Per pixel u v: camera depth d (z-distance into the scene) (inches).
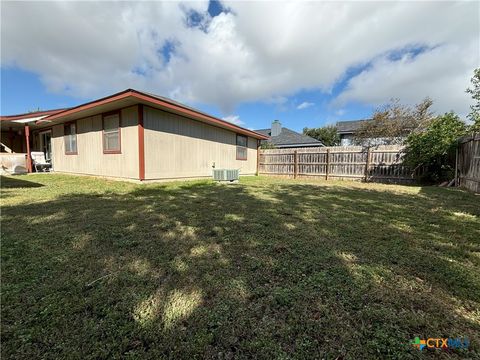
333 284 65.5
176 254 84.2
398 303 57.9
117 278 67.9
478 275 71.4
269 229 112.5
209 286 64.4
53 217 128.0
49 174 370.3
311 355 42.9
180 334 47.5
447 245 94.5
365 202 182.9
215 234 105.3
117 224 117.0
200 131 357.1
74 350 43.3
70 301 57.1
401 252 87.4
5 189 220.7
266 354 43.1
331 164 418.0
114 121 290.0
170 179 304.2
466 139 263.1
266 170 516.1
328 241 97.6
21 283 64.4
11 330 47.5
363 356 42.7
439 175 327.6
